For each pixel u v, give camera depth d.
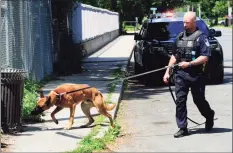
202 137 7.95
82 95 8.32
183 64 7.78
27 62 12.80
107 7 49.53
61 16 17.86
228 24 89.06
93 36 28.59
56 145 7.30
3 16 11.23
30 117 8.88
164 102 11.58
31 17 13.45
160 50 14.21
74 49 17.27
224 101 11.52
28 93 10.21
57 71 16.08
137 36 15.06
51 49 16.16
